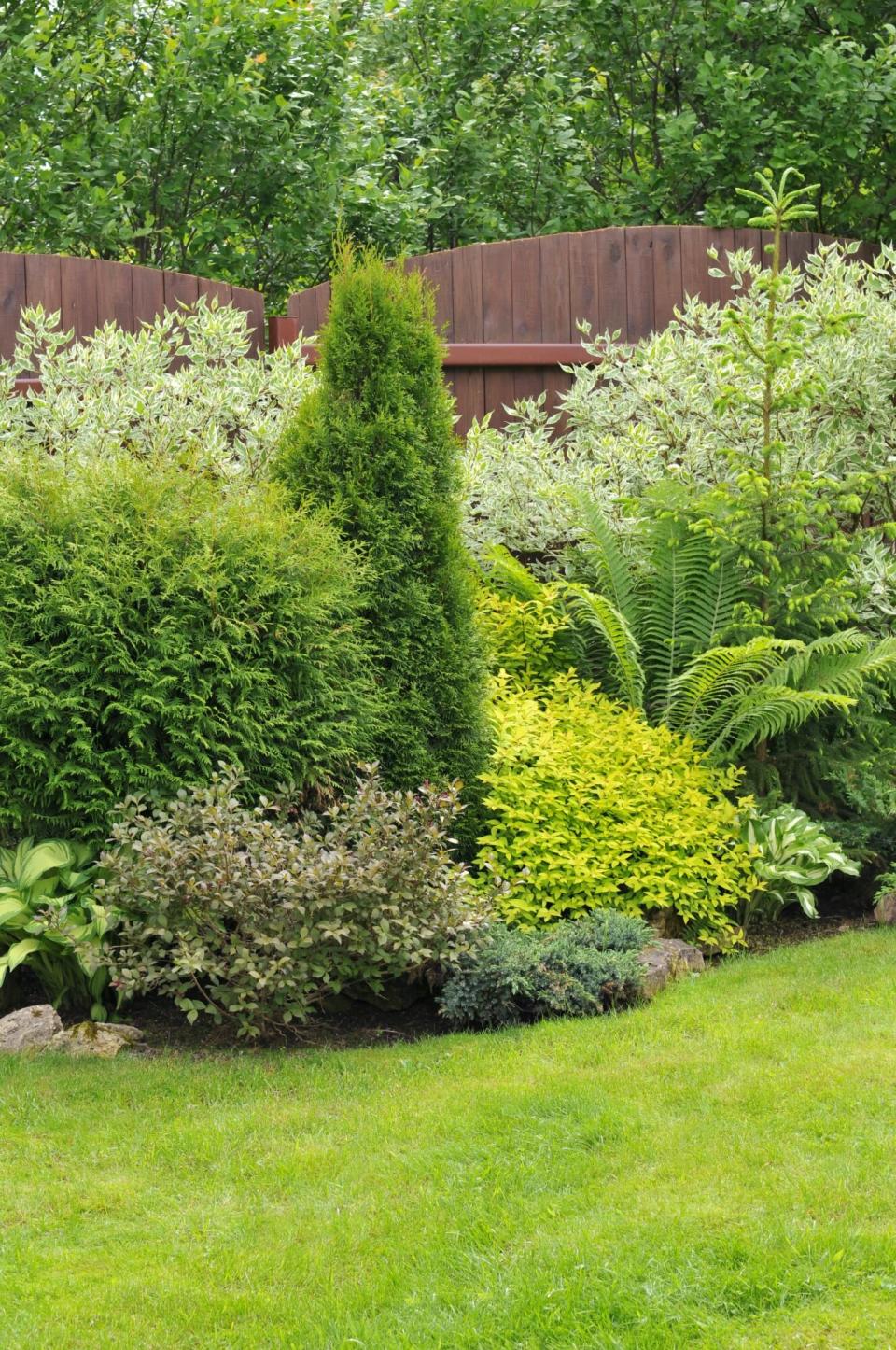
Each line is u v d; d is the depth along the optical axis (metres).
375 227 11.03
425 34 12.23
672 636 7.40
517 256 8.88
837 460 7.62
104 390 7.28
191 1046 5.27
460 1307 3.23
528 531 8.02
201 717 5.50
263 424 7.07
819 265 8.08
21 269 7.97
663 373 7.85
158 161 10.72
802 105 10.45
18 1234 3.69
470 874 6.24
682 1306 3.16
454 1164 3.99
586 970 5.39
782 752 7.32
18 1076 4.75
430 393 6.52
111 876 5.34
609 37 11.38
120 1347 3.14
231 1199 3.89
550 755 6.46
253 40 10.59
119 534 5.67
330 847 5.46
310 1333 3.16
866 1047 4.64
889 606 7.23
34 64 10.06
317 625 5.90
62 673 5.45
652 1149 3.98
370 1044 5.37
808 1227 3.45
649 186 11.19
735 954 6.18
